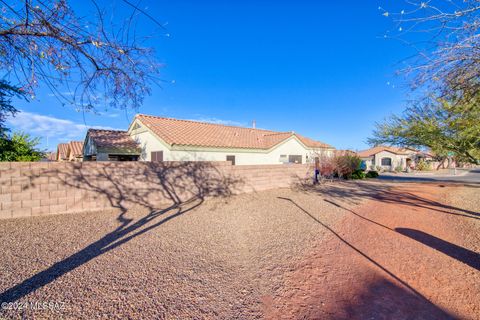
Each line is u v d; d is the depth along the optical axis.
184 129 16.09
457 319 2.73
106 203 7.29
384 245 5.06
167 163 8.60
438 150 8.71
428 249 4.82
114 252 4.36
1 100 7.10
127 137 17.38
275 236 5.57
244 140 18.05
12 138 10.42
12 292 3.02
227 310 2.84
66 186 6.64
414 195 12.20
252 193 11.61
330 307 2.94
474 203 9.97
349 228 6.30
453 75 4.72
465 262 4.21
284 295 3.19
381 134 9.74
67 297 2.96
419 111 8.26
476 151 7.92
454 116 7.34
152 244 4.82
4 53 3.82
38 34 3.63
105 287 3.21
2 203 5.80
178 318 2.67
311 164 16.42
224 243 5.03
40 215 6.27
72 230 5.42
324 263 4.17
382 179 22.64
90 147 17.16
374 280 3.60
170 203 8.67
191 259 4.20
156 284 3.34
